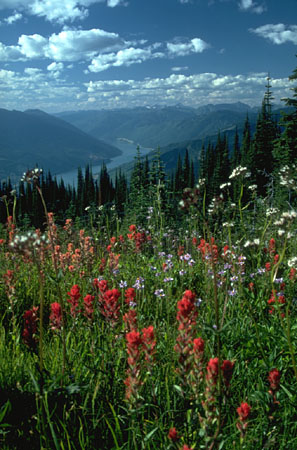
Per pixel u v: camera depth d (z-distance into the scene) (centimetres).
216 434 201
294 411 266
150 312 461
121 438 244
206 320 376
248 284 489
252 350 337
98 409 265
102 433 251
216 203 295
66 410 267
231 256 443
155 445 237
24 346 347
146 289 530
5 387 278
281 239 453
